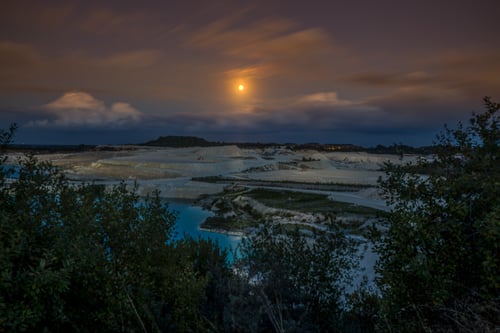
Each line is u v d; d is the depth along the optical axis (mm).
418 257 4938
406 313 5305
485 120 5516
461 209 5066
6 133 5742
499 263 4625
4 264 3732
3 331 3561
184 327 5098
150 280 5797
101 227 5586
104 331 4715
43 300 4105
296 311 5973
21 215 4848
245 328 4883
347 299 6930
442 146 5992
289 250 7035
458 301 4746
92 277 4738
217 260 6949
